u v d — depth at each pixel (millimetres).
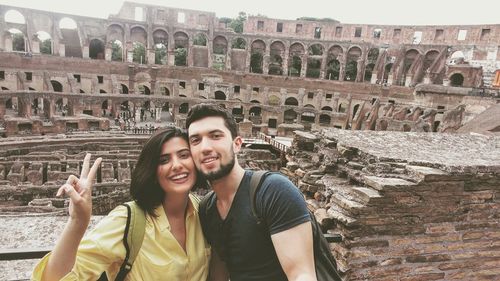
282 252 1021
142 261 1050
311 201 2557
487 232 2094
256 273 1115
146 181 1078
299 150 3256
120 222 1052
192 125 1123
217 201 1174
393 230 1929
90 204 954
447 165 1985
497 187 2078
